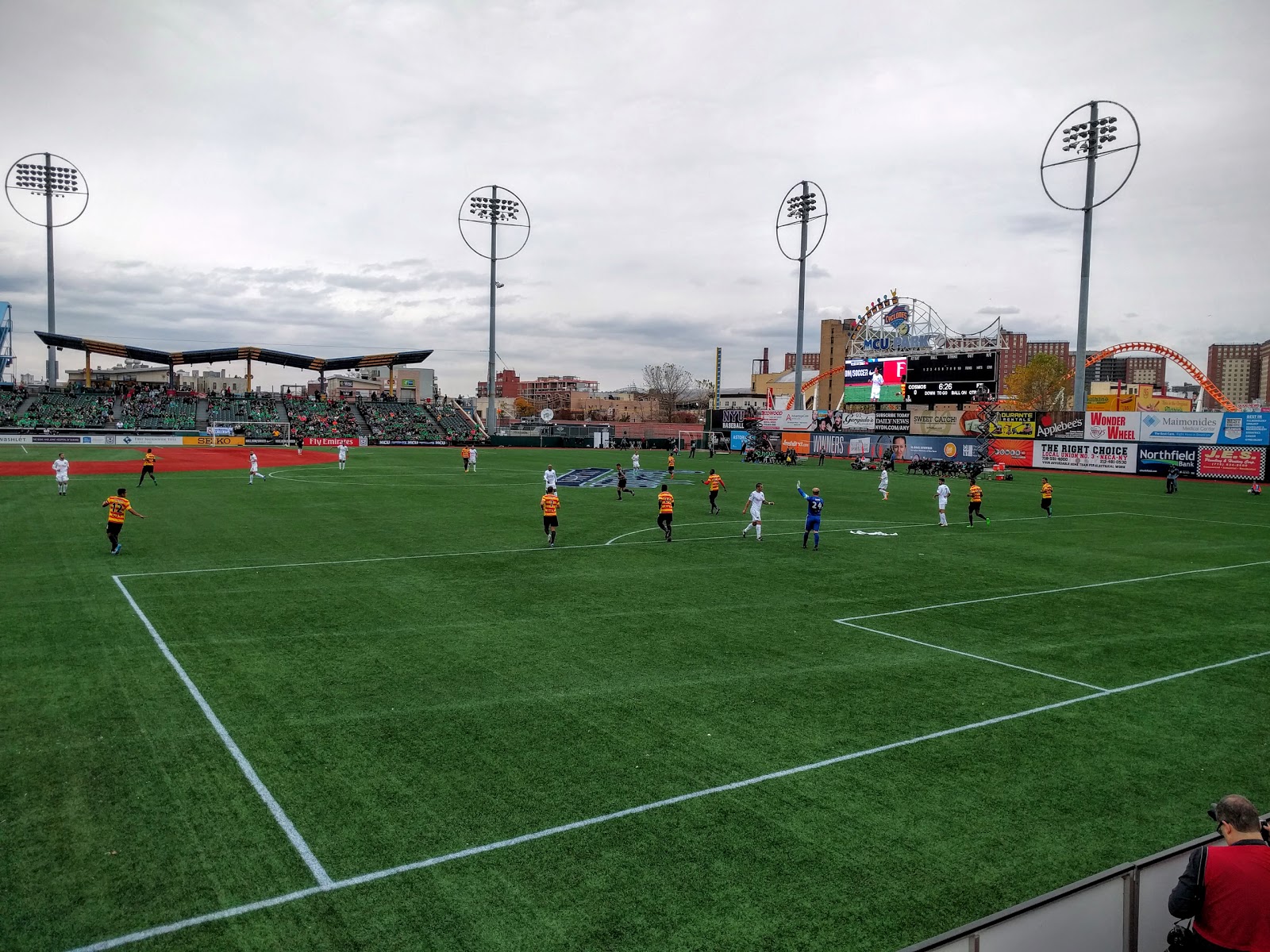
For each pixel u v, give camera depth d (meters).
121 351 92.31
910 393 71.50
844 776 9.57
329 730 10.59
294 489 40.81
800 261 83.69
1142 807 8.92
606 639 15.01
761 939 6.52
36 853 7.58
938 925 6.74
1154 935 5.70
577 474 54.00
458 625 15.76
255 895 7.01
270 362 103.06
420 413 106.25
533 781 9.25
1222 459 56.53
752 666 13.62
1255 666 14.12
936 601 18.80
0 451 66.12
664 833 8.18
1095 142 63.47
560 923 6.70
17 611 16.06
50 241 90.75
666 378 182.50
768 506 37.31
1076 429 64.50
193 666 12.96
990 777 9.61
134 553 22.28
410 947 6.36
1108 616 17.53
